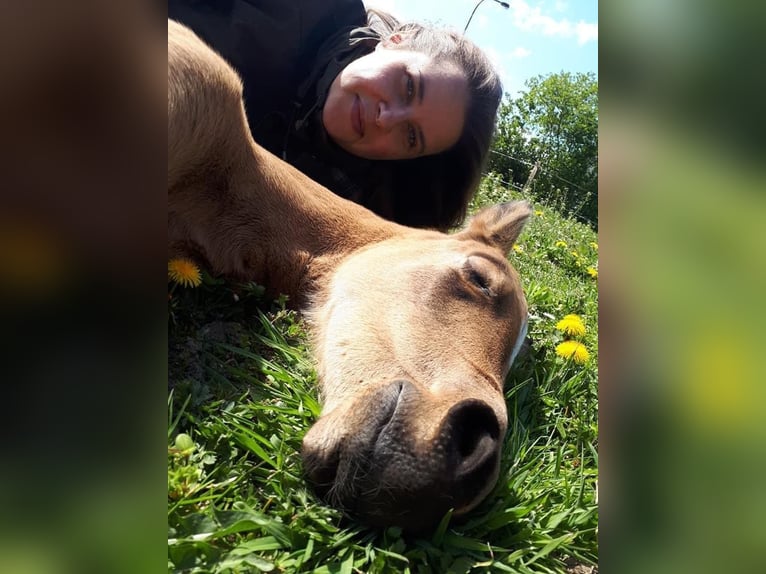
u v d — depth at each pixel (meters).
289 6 0.78
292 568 0.30
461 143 0.88
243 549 0.29
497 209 0.67
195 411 0.38
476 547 0.34
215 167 0.51
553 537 0.39
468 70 0.84
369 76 0.77
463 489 0.32
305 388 0.44
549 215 1.80
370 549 0.32
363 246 0.56
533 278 0.98
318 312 0.51
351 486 0.33
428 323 0.45
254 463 0.36
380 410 0.34
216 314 0.48
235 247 0.52
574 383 0.61
